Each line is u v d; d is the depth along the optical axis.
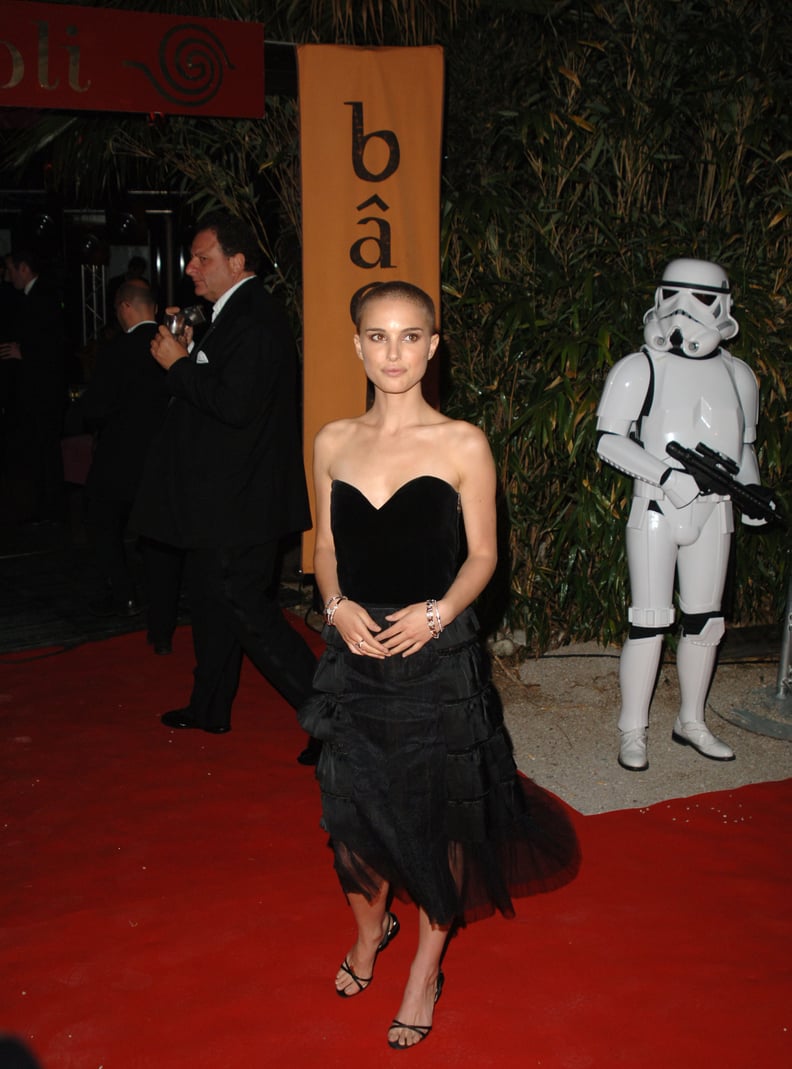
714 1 4.81
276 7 4.91
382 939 2.76
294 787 3.70
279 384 3.67
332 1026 2.51
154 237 8.92
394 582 2.35
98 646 5.12
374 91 4.26
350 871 2.48
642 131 4.61
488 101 4.80
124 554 5.48
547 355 4.50
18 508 7.69
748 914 2.94
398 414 2.38
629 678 3.84
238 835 3.37
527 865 2.68
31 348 7.25
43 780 3.75
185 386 3.55
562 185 4.71
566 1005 2.57
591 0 4.73
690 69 4.70
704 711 4.17
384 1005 2.58
